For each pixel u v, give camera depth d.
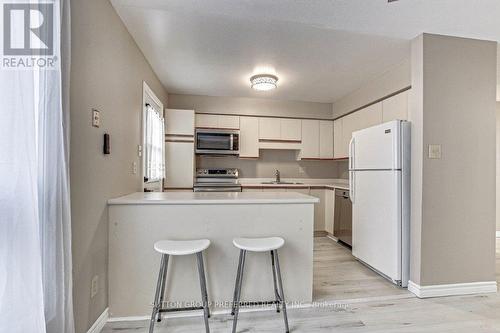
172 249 1.66
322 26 2.17
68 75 1.23
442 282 2.27
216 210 1.96
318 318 1.91
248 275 2.01
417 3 1.84
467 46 2.32
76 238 1.45
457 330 1.78
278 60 2.85
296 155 4.80
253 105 4.44
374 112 3.46
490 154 2.35
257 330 1.76
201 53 2.69
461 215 2.30
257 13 2.00
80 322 1.51
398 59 2.81
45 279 1.13
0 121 0.92
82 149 1.49
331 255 3.33
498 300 2.19
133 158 2.39
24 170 0.97
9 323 0.94
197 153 4.21
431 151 2.25
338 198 3.85
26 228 0.97
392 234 2.42
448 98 2.28
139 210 1.89
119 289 1.88
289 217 2.05
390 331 1.76
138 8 1.92
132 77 2.36
